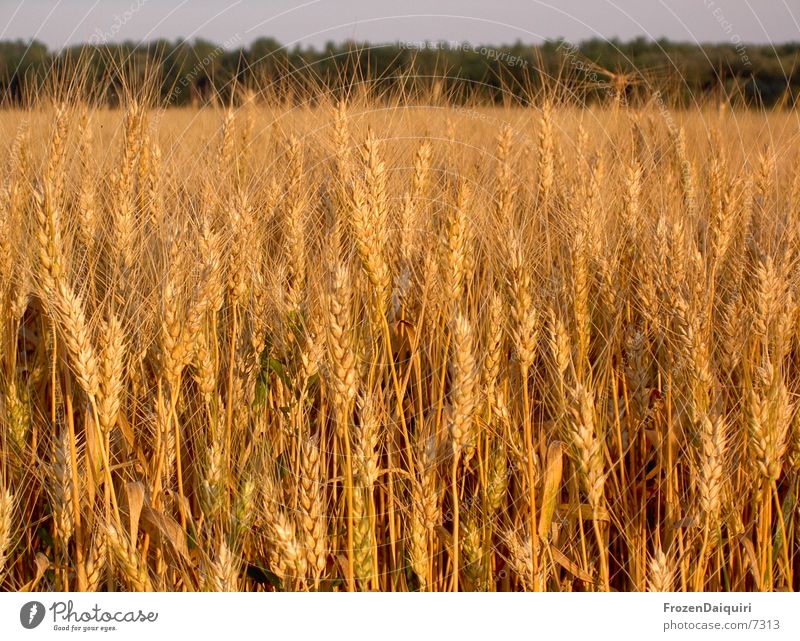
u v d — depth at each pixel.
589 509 3.34
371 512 3.06
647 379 4.00
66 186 4.02
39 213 2.86
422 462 3.07
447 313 3.56
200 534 3.15
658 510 3.36
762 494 3.32
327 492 3.54
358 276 3.79
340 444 3.40
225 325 3.84
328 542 3.33
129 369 3.44
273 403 3.70
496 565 3.58
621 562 3.63
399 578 3.38
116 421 3.25
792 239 3.94
